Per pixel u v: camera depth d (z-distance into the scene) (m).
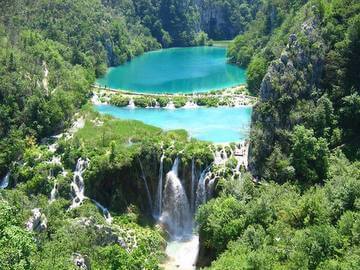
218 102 150.62
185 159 104.31
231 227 82.50
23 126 116.69
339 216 77.12
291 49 109.25
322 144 99.19
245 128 124.31
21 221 70.00
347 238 67.94
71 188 103.12
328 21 116.75
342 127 107.75
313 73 110.94
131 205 104.44
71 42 191.50
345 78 111.50
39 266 58.09
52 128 121.56
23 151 111.50
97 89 167.25
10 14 167.25
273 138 103.50
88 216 94.50
